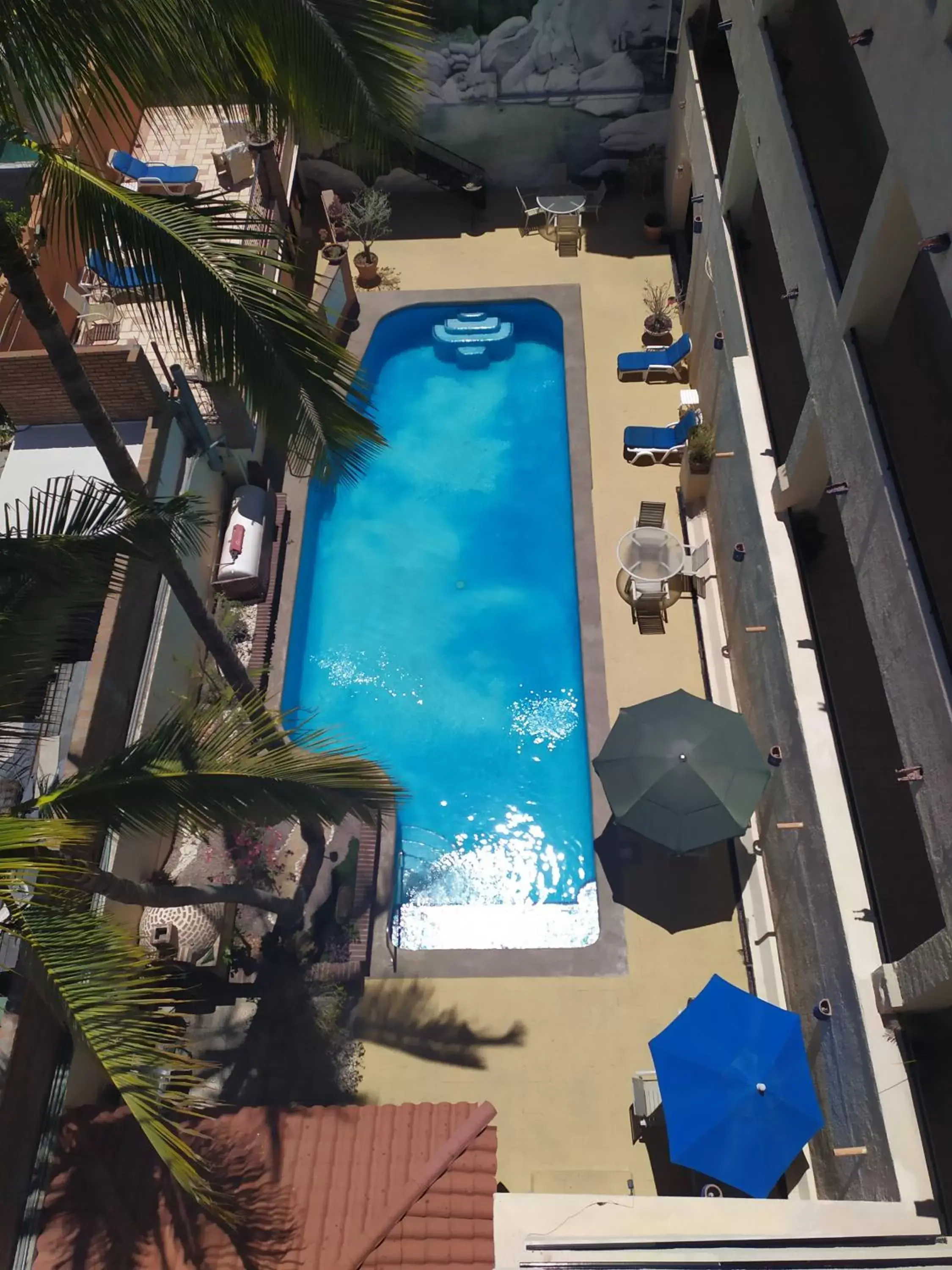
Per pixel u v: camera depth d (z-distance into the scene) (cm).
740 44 1519
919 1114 946
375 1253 976
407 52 838
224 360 865
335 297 2053
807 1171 1209
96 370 1520
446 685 1700
